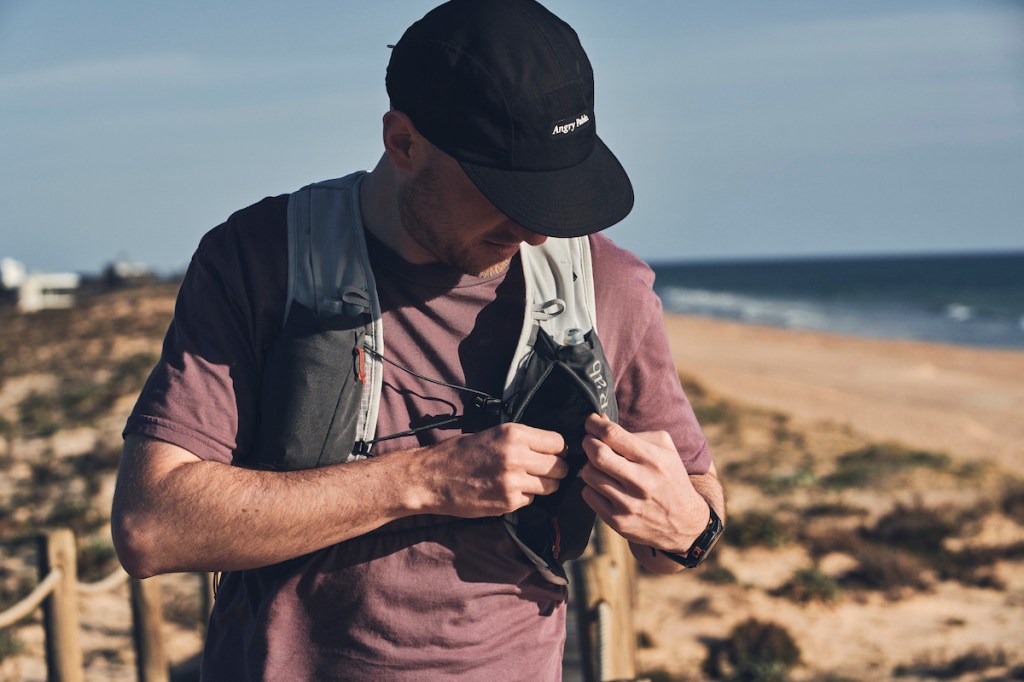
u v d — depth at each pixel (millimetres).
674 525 1347
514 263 1382
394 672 1332
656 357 1506
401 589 1334
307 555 1341
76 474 15547
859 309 86938
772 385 36812
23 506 13898
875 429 27859
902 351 51469
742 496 16844
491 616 1378
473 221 1253
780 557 12859
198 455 1271
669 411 1533
